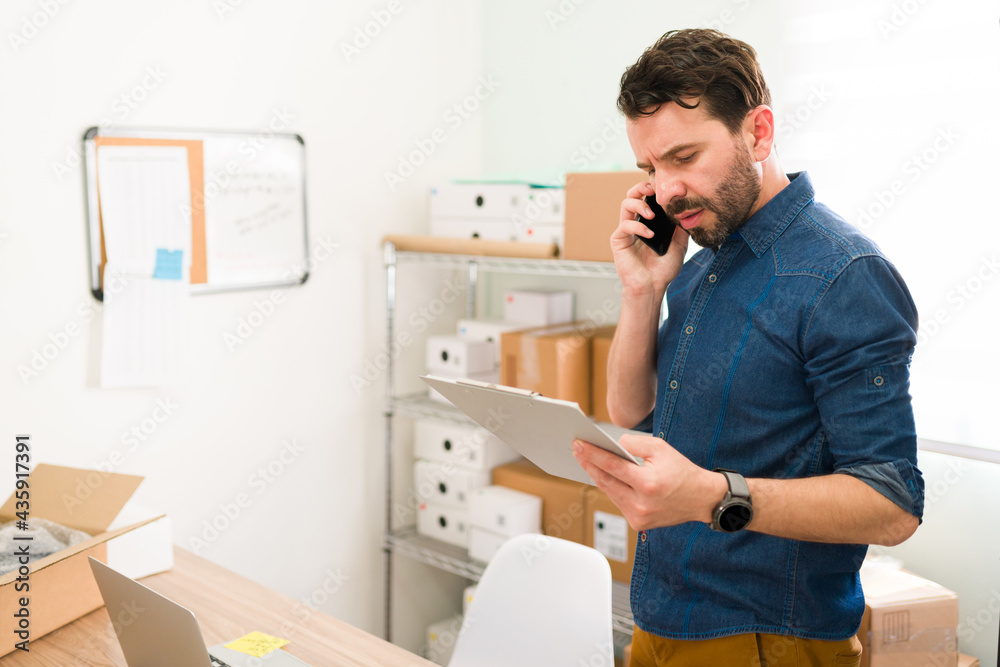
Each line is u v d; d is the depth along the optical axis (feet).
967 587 6.46
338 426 8.68
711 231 3.77
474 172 9.68
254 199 7.71
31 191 6.41
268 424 8.09
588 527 7.65
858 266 3.43
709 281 3.98
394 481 9.28
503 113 9.44
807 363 3.53
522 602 5.44
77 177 6.63
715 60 3.51
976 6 6.03
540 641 5.31
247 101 7.59
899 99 6.44
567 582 5.34
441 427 8.73
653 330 4.49
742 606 3.79
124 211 6.89
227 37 7.39
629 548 7.34
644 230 4.24
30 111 6.35
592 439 3.23
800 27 6.88
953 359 6.38
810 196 3.78
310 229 8.20
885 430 3.31
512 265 7.79
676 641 3.99
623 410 4.68
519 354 7.75
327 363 8.50
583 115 8.60
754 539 3.74
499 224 8.05
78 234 6.68
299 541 8.48
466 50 9.41
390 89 8.71
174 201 7.15
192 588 5.52
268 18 7.65
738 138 3.59
